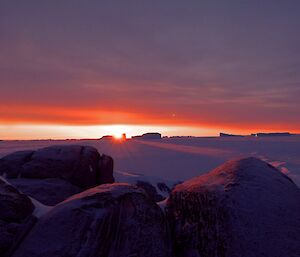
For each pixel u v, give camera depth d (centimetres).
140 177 1566
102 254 334
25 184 981
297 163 4688
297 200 351
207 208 358
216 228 340
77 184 1079
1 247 350
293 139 13475
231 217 333
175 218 402
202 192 374
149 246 354
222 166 429
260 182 363
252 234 318
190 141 12825
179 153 6988
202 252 346
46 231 349
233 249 316
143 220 367
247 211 333
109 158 1265
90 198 371
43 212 410
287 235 314
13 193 396
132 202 373
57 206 387
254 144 10831
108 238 344
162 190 1530
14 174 1075
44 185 981
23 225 375
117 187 393
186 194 399
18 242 359
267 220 326
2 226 363
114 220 354
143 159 5594
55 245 334
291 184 378
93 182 1145
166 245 371
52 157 1097
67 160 1091
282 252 303
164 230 382
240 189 352
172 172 4300
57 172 1070
